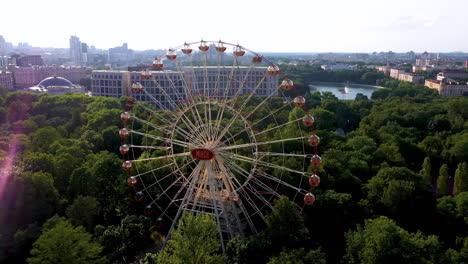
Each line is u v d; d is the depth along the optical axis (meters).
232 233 103.56
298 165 135.38
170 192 126.12
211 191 99.06
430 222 116.00
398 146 170.88
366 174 138.12
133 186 111.38
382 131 197.50
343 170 133.38
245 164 125.81
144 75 115.69
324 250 103.62
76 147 146.00
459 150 164.75
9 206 101.56
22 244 96.50
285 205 96.94
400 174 124.19
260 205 123.94
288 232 94.25
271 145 155.25
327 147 165.38
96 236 98.88
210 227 86.25
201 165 103.19
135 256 102.62
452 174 168.38
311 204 103.38
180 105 120.25
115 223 114.81
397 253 83.81
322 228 112.25
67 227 85.81
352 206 113.06
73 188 117.62
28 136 173.12
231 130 163.50
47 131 166.00
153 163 127.88
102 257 88.06
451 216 113.19
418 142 189.88
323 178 124.50
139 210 121.00
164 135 165.38
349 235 94.75
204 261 79.44
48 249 79.75
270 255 91.81
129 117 111.38
